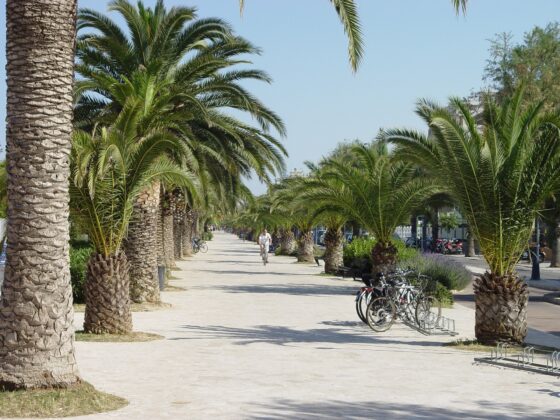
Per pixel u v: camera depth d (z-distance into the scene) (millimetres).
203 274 38156
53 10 8789
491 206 14438
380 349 14141
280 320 18781
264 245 47219
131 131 15844
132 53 21859
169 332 16078
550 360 13055
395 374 11453
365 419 8430
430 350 14086
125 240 21297
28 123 8703
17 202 8695
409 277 18500
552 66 53156
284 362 12383
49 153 8750
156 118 18734
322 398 9570
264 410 8766
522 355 13305
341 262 39500
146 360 12328
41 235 8680
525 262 63812
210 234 142375
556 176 14195
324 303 23609
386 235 26250
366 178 26078
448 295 24094
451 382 10891
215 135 24422
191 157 21906
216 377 10906
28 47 8727
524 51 53594
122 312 15352
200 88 22172
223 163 25938
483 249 14727
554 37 54031
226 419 8250
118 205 15211
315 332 16594
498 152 14484
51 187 8758
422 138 15766
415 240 70312
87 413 8344
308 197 26672
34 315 8625
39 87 8727
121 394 9555
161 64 18703
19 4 8727
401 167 25344
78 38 21641
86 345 13922
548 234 38500
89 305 15320
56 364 8711
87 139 14234
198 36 22906
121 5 22031
